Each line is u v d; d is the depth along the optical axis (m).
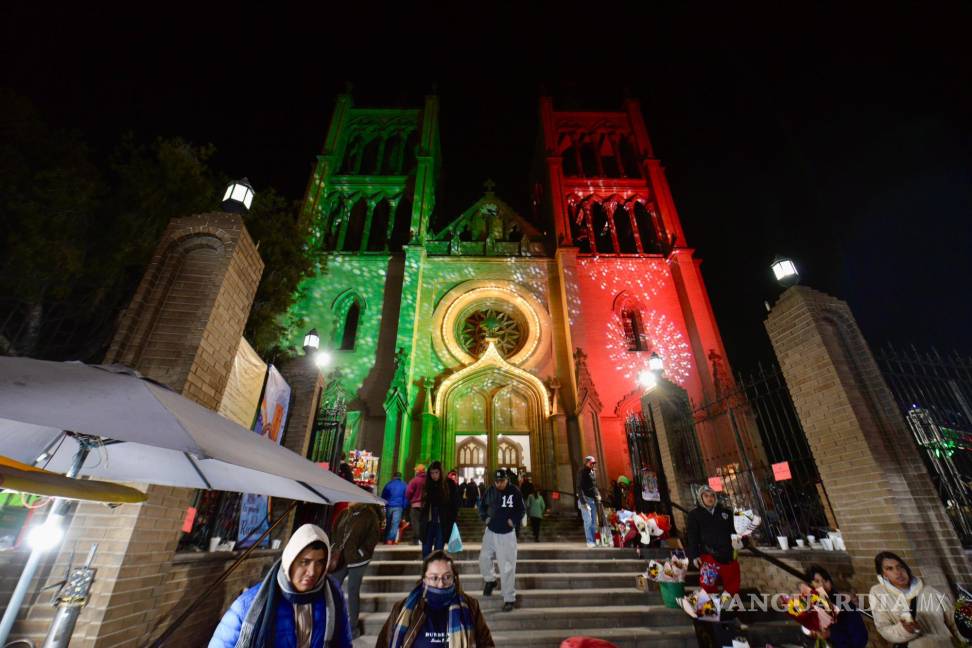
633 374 20.34
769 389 8.55
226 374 6.10
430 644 3.31
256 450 2.98
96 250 13.34
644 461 11.74
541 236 24.98
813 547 7.92
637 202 26.20
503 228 25.88
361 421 18.89
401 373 19.12
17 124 12.45
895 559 4.95
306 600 2.71
